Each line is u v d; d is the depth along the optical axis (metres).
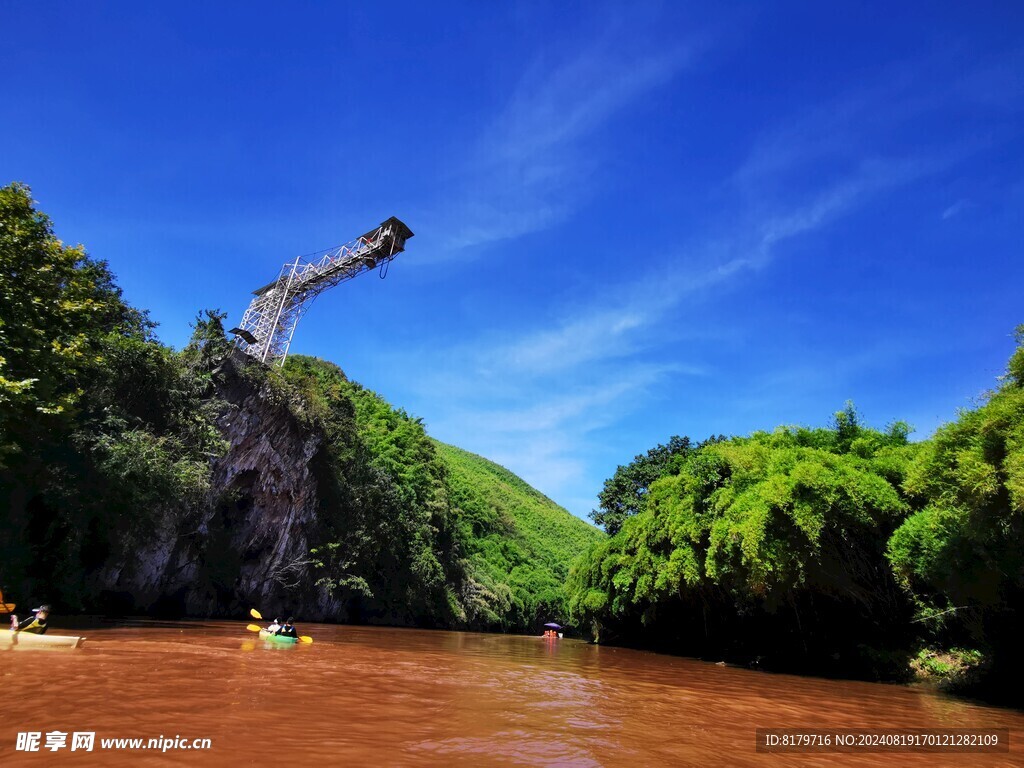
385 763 5.99
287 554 44.47
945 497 12.73
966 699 13.93
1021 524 11.53
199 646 16.56
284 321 47.06
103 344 26.86
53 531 22.50
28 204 17.75
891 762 7.56
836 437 22.22
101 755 5.66
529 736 7.94
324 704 9.16
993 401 11.73
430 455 78.19
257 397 41.03
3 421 16.69
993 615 14.41
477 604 68.50
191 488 28.73
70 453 22.27
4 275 17.20
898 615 18.73
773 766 7.10
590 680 16.05
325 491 49.78
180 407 32.72
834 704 12.74
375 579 54.34
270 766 5.62
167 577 33.88
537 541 113.12
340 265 45.41
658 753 7.44
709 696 13.60
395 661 17.42
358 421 73.19
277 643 20.17
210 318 39.78
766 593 20.42
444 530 69.62
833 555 18.64
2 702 7.66
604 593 38.16
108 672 10.52
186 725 7.03
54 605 23.16
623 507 45.12
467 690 12.20
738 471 22.47
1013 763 7.65
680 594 29.02
